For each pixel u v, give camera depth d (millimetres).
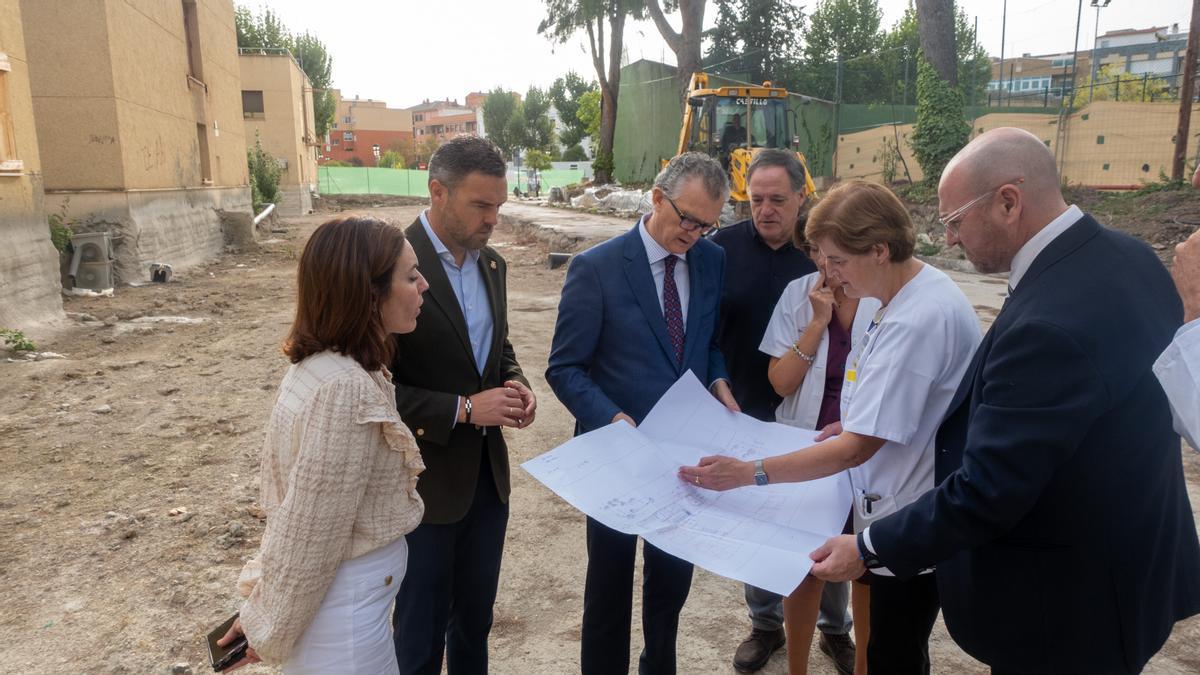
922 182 17359
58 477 4543
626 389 2465
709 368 2646
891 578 2096
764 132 16344
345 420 1549
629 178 33719
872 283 2004
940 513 1584
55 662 2879
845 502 2100
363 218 1688
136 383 6512
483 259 2473
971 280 11570
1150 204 13891
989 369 1559
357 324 1636
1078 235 1585
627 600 2480
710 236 3057
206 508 4129
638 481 2047
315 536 1524
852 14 39812
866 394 1981
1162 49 45094
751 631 3207
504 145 73312
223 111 18016
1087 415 1437
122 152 11797
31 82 11195
